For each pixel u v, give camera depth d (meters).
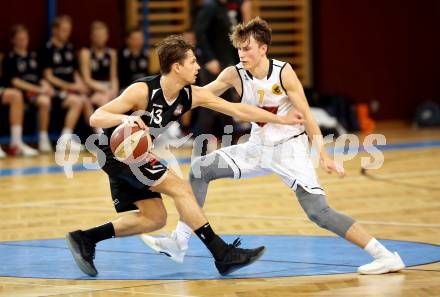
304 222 10.34
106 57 18.69
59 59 18.19
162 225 7.83
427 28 24.52
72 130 18.08
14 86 17.67
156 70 20.42
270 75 7.71
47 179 14.44
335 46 23.16
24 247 8.92
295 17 22.88
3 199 12.34
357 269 7.70
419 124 23.44
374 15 23.66
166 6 21.47
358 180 14.14
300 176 7.73
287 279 7.36
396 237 9.26
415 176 14.53
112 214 11.05
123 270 7.82
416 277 7.36
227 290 6.98
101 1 19.83
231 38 7.75
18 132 17.67
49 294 6.89
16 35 17.66
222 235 9.53
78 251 7.57
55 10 19.22
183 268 7.88
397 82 24.19
